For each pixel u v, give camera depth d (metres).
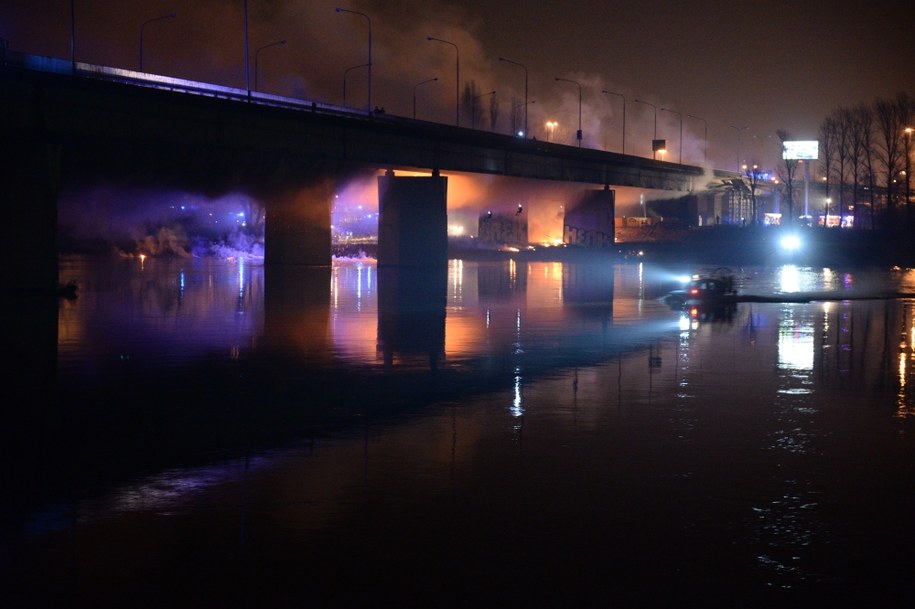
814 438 19.14
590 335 37.50
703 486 15.62
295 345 33.91
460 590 11.42
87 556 12.43
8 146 52.12
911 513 14.29
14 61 53.97
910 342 35.47
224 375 27.09
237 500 14.81
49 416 21.30
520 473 16.34
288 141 69.25
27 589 11.43
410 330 39.03
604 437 19.12
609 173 120.44
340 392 24.38
